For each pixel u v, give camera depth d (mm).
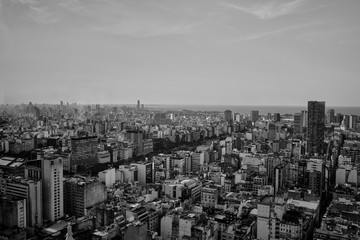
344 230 173875
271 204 196875
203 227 177250
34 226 199375
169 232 185375
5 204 189375
